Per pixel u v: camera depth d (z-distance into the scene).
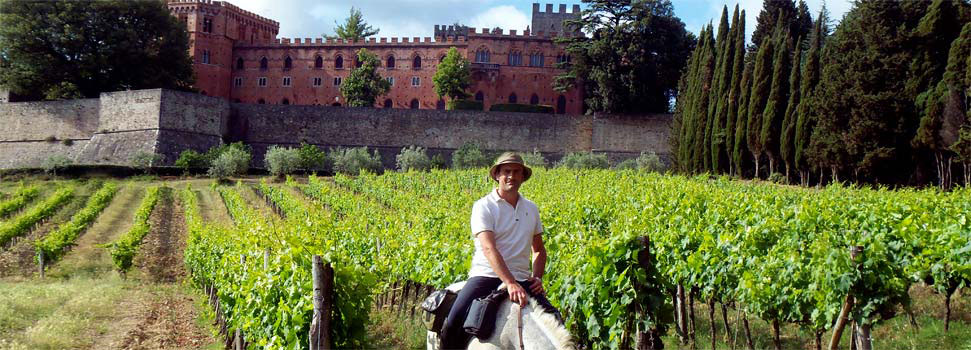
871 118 39.78
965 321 13.74
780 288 11.79
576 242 13.01
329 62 96.31
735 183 36.34
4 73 73.94
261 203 45.38
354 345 9.25
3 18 72.19
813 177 45.66
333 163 68.94
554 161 73.06
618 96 72.31
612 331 9.63
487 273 6.86
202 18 94.88
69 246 28.45
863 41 42.19
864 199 22.45
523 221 6.89
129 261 24.72
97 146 70.81
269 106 76.06
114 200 47.34
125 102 70.62
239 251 15.95
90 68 73.94
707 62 56.09
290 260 11.02
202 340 15.30
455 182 43.31
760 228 15.20
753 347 12.42
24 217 33.88
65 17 73.06
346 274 9.16
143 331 15.59
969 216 16.72
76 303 17.38
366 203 33.44
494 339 6.37
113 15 75.31
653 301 9.30
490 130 74.44
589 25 75.75
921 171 39.34
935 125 37.41
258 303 11.54
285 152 61.81
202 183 58.06
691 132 57.03
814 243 12.93
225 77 96.88
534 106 82.19
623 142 72.50
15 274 24.73
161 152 67.56
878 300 9.82
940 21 39.66
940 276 13.11
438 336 7.21
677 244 13.99
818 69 44.78
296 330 9.77
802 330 12.41
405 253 15.91
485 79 91.19
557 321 6.07
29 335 13.88
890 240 15.87
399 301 17.09
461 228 18.47
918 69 39.97
